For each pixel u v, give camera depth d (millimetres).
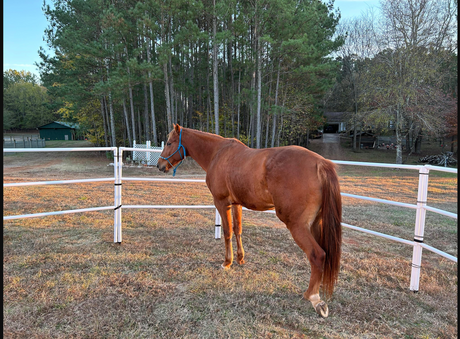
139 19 18734
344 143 36969
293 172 2578
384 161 26219
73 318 2574
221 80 26797
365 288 3186
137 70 19922
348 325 2537
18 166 19625
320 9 27172
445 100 20250
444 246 4703
